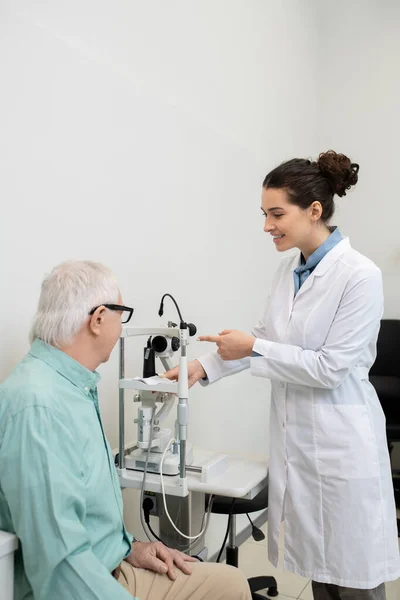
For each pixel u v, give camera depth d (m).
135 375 2.04
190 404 2.41
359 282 1.51
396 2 3.67
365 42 3.77
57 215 1.70
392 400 3.29
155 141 2.16
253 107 2.97
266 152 3.13
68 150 1.75
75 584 0.99
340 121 3.85
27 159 1.60
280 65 3.29
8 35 1.54
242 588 1.33
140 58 2.09
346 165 1.56
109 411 1.91
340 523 1.50
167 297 2.24
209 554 2.53
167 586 1.33
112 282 1.26
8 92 1.54
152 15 2.16
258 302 3.02
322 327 1.56
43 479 1.01
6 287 1.53
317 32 3.87
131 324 2.03
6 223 1.53
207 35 2.54
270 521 1.63
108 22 1.93
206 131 2.52
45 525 1.00
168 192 2.24
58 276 1.23
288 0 3.39
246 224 2.89
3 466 1.03
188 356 2.37
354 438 1.52
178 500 1.80
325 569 1.52
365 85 3.77
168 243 2.24
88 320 1.21
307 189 1.53
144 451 1.65
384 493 1.55
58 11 1.72
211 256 2.57
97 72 1.87
